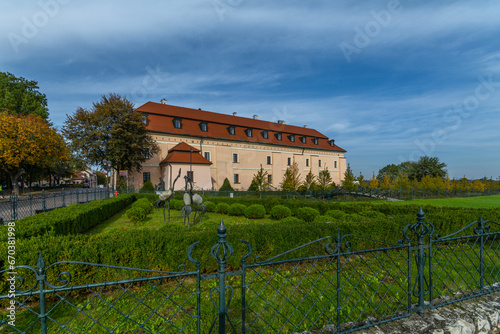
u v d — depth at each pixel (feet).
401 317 9.11
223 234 6.77
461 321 9.00
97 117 82.07
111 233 15.37
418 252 9.43
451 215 22.63
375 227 18.49
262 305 11.37
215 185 108.27
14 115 87.51
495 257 17.75
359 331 8.42
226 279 13.98
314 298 11.95
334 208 42.04
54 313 10.77
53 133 95.81
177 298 11.90
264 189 97.86
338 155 162.40
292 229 16.34
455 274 14.93
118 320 10.15
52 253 11.80
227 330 9.59
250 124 129.90
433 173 155.43
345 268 15.43
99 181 279.69
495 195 126.72
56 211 26.63
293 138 140.67
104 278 12.58
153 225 34.58
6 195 82.17
